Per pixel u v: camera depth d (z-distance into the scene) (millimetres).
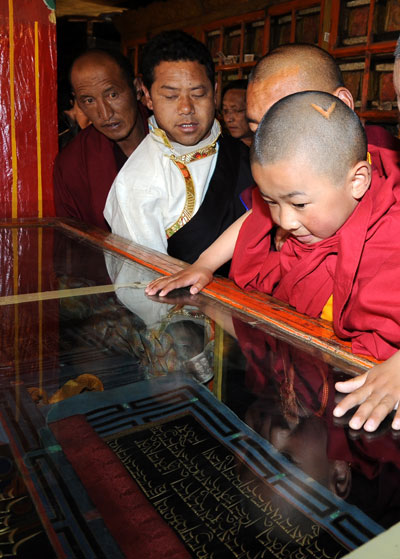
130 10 4469
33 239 1161
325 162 623
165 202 1216
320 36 3037
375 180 719
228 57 3717
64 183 1467
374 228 678
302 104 639
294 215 673
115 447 406
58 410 464
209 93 1143
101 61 1336
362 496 346
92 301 774
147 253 1024
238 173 1287
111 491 354
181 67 1092
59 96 2213
